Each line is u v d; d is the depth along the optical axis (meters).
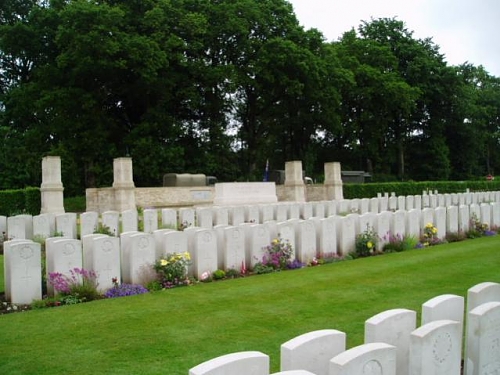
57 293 8.65
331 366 3.74
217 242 11.18
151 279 9.80
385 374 3.94
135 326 7.02
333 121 42.25
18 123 39.34
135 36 32.38
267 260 11.58
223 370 3.57
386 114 51.00
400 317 4.76
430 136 58.09
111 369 5.51
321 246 12.77
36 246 8.55
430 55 58.28
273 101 41.94
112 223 17.42
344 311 7.71
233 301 8.37
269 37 38.84
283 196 33.03
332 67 40.78
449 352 4.45
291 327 6.94
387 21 56.59
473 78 70.94
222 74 35.53
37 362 5.71
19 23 35.22
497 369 4.97
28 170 36.56
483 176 69.56
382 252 13.60
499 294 5.62
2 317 7.52
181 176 31.73
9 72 42.50
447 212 16.09
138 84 34.22
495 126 70.75
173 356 5.89
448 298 5.18
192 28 34.72
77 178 37.53
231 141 45.91
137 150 33.38
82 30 31.03
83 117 33.00
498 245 14.39
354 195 37.72
